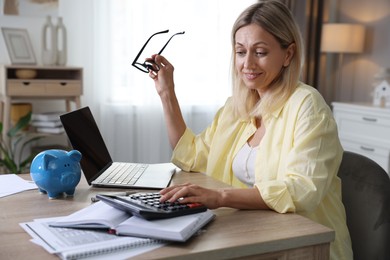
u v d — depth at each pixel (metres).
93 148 1.44
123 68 3.53
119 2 3.46
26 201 1.14
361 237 1.35
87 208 1.00
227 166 1.56
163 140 3.73
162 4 3.57
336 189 1.37
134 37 3.54
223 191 1.11
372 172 1.38
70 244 0.83
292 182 1.14
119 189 1.29
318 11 4.21
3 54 3.21
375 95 3.59
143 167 1.59
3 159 2.99
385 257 1.29
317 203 1.14
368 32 4.05
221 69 3.84
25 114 3.11
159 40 3.60
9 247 0.83
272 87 1.42
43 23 3.30
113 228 0.89
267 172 1.35
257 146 1.47
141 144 3.65
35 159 1.18
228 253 0.87
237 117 1.57
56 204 1.12
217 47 3.78
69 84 3.02
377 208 1.33
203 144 1.63
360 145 3.47
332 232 0.97
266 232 0.95
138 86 3.60
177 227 0.88
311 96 1.31
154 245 0.86
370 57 4.04
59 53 3.17
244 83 1.53
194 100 3.80
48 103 3.42
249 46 1.34
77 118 1.40
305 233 0.95
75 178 1.18
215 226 0.98
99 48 3.46
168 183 1.37
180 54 3.68
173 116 1.65
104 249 0.81
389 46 3.84
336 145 1.25
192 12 3.68
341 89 4.36
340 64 4.14
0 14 3.17
